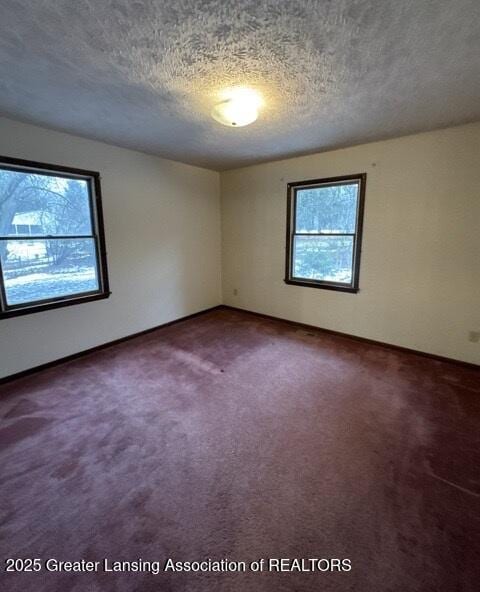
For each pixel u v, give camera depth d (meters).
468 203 2.73
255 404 2.34
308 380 2.71
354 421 2.12
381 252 3.29
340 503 1.48
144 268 3.82
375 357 3.18
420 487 1.57
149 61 1.67
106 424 2.10
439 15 1.31
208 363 3.07
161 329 4.12
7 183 2.58
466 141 2.67
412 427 2.05
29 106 2.25
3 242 2.60
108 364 3.05
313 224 3.83
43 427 2.07
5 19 1.32
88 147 3.06
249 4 1.25
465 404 2.31
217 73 1.80
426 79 1.88
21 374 2.78
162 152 3.58
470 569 1.19
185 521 1.40
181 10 1.28
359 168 3.30
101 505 1.48
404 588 1.13
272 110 2.35
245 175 4.39
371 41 1.50
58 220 2.95
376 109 2.34
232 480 1.63
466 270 2.83
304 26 1.38
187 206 4.28
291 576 1.18
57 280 3.02
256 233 4.43
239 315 4.75
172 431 2.03
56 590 1.14
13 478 1.63
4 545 1.29
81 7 1.25
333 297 3.78
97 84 1.92
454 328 2.96
